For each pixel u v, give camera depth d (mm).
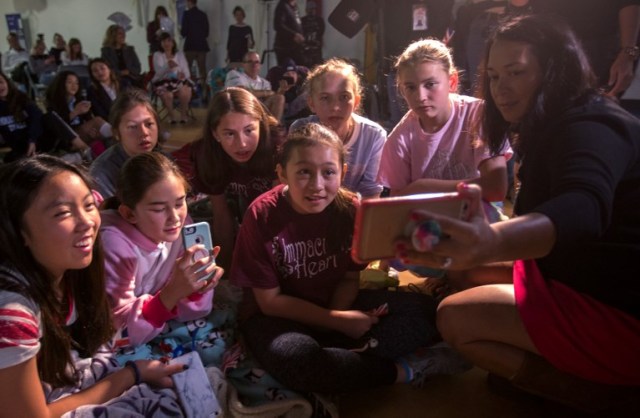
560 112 1129
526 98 1203
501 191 1816
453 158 1984
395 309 1642
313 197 1465
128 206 1479
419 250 840
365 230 900
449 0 3715
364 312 1629
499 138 1541
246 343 1603
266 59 7434
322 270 1636
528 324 1236
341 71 2023
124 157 2246
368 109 4430
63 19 10391
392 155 2076
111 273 1456
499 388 1525
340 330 1552
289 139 1519
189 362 1414
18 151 4227
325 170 1460
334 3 6406
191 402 1312
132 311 1466
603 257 1126
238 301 1860
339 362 1388
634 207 1089
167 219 1470
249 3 7410
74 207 1062
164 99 6113
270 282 1566
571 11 2232
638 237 1097
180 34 7984
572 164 964
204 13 7539
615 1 2148
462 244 822
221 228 2236
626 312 1128
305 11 6637
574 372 1233
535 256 890
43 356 1137
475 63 3340
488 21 3201
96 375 1341
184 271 1418
